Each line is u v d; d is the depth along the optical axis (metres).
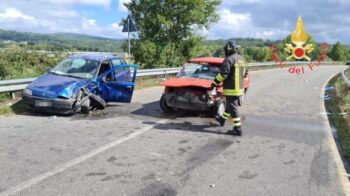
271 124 9.66
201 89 9.89
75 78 10.16
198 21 24.12
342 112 11.66
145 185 5.15
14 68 13.87
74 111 9.55
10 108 9.71
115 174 5.53
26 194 4.71
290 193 5.09
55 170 5.57
